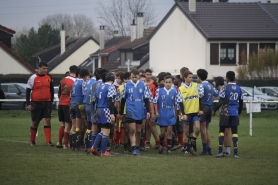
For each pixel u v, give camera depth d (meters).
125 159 37.12
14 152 40.62
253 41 154.25
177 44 164.00
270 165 34.59
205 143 41.09
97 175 30.42
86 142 41.62
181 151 44.00
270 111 99.44
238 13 160.38
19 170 31.84
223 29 155.12
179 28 163.00
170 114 41.09
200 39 155.88
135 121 40.25
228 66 154.50
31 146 45.19
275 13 164.50
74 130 42.88
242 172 31.80
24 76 131.62
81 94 42.31
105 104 38.78
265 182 28.77
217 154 39.66
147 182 28.44
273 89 113.75
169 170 32.34
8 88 108.56
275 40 154.50
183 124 40.59
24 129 64.44
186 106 40.16
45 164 34.16
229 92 38.72
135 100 40.00
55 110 102.12
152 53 172.50
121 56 189.38
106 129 39.03
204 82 40.91
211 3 163.50
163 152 43.19
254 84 130.50
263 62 136.25
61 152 41.16
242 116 93.00
